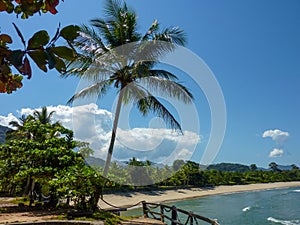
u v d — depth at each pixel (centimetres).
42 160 1092
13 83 95
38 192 1409
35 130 1227
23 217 868
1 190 1708
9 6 85
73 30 83
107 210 1095
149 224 898
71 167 1010
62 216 870
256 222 1766
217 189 4431
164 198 2916
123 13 1066
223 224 1697
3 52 78
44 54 80
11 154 1165
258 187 5119
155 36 1009
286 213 2152
